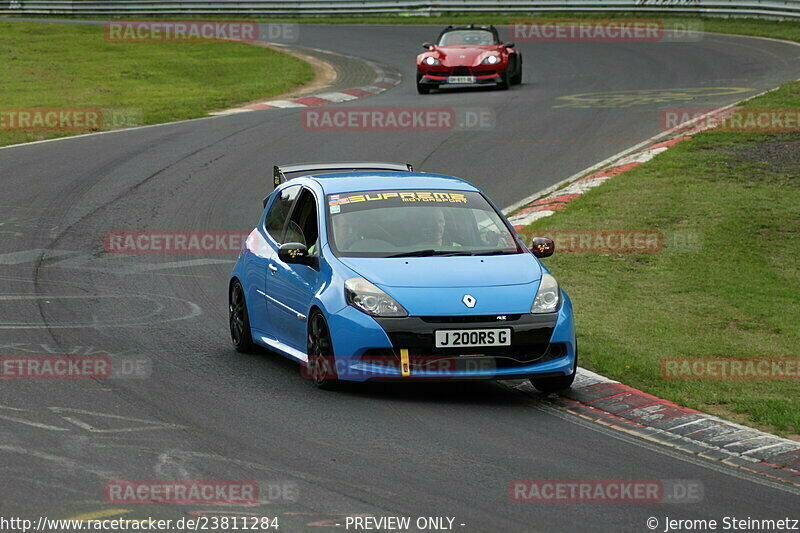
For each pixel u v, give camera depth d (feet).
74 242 159.53
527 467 71.36
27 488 63.77
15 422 77.71
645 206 171.01
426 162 213.05
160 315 120.57
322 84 340.80
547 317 89.56
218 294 132.46
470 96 291.58
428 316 87.66
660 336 110.93
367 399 88.63
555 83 310.45
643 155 208.03
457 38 313.32
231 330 111.14
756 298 127.13
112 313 120.37
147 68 390.42
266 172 209.56
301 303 95.50
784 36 384.27
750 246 149.59
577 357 101.24
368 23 515.09
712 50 361.51
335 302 89.81
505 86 300.20
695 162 199.31
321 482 66.85
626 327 114.42
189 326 116.26
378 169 125.80
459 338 87.45
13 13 596.29
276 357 105.60
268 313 102.53
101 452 71.46
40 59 412.57
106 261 148.77
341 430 78.79
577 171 202.39
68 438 74.38
